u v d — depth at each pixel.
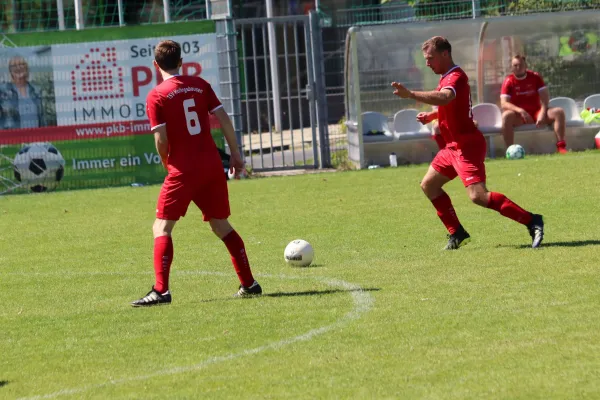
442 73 26.67
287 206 40.62
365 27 56.78
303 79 84.56
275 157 66.81
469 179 26.38
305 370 15.40
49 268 28.88
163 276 21.80
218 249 30.62
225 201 22.09
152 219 39.53
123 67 55.19
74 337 18.97
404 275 23.58
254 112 84.12
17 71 54.38
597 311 18.19
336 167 59.72
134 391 14.84
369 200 40.75
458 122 26.44
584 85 60.31
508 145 56.88
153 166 56.03
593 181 41.31
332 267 25.73
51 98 54.81
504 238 28.58
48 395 14.91
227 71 56.62
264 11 84.25
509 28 59.19
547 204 35.25
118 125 55.50
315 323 18.77
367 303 20.33
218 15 57.28
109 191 52.56
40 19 74.44
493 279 22.11
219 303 21.52
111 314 21.02
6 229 39.19
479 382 14.18
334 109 80.94
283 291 22.56
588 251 24.88
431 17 69.44
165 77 21.97
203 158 21.69
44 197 51.75
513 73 56.78
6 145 54.72
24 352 17.98
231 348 17.20
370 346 16.66
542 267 23.17
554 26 59.47
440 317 18.50
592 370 14.44
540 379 14.15
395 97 59.38
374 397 13.78
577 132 58.88
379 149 58.41
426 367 15.12
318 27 59.16
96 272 27.64
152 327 19.36
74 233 36.75
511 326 17.41
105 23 76.44
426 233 30.91
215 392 14.49
